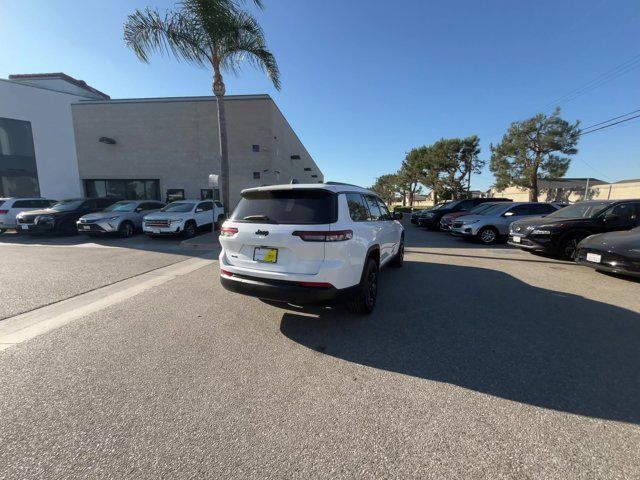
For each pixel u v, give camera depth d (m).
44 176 22.89
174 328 3.89
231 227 3.91
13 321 4.09
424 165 41.19
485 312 4.45
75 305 4.71
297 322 4.08
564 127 29.11
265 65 12.24
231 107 21.14
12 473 1.82
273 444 2.07
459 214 14.16
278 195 3.87
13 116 21.92
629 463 1.92
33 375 2.85
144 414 2.34
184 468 1.88
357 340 3.58
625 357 3.20
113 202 14.84
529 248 8.38
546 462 1.93
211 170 21.70
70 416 2.31
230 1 10.93
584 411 2.39
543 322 4.09
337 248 3.46
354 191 4.38
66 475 1.82
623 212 7.85
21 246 10.38
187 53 11.35
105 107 22.03
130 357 3.18
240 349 3.36
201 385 2.71
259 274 3.62
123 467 1.88
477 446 2.05
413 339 3.61
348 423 2.26
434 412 2.38
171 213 11.81
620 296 5.15
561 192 35.81
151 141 22.00
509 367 3.02
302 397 2.56
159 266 7.39
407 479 1.81
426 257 8.65
